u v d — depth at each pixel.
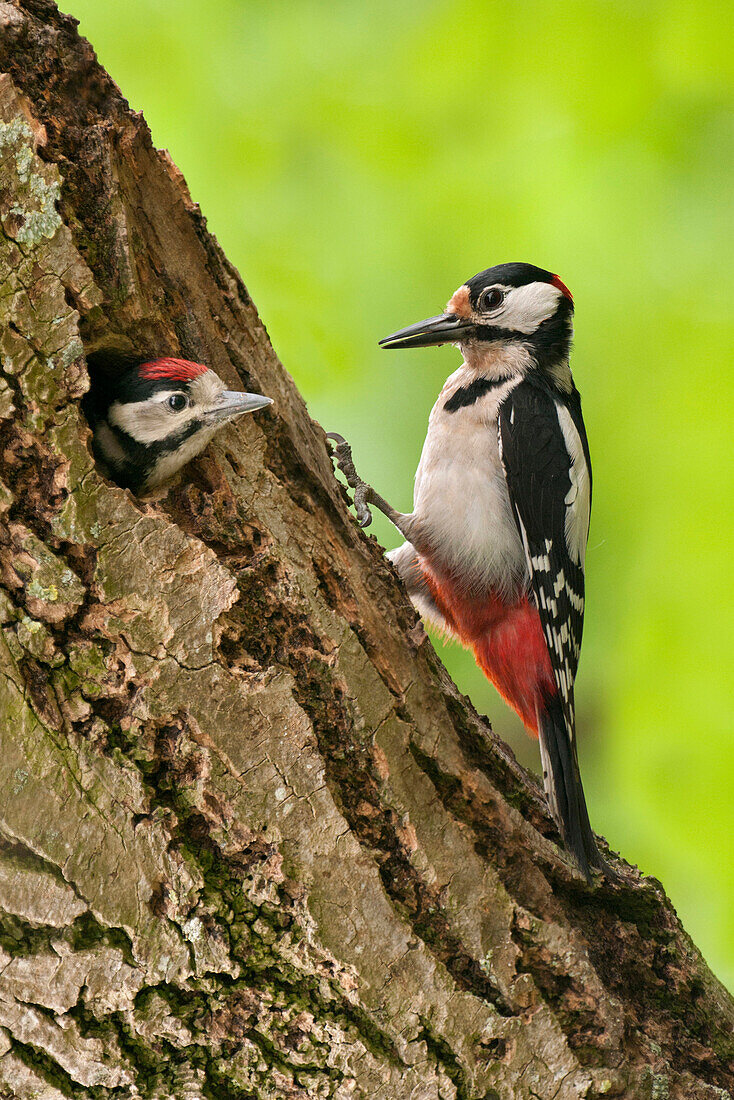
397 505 10.61
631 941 6.93
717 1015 6.92
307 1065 5.79
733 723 10.02
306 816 5.71
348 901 5.75
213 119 10.58
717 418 10.45
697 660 10.23
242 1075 5.72
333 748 5.96
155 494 6.27
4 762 5.23
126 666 5.51
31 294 5.44
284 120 10.72
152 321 6.31
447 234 10.88
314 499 6.70
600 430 10.86
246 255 10.57
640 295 10.75
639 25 10.28
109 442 6.48
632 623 10.59
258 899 5.67
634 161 10.66
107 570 5.48
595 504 10.91
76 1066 5.50
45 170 5.48
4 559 5.35
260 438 6.47
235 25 10.65
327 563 6.34
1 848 5.29
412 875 6.05
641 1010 6.79
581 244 10.77
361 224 10.81
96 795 5.41
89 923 5.43
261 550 6.07
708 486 10.43
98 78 6.02
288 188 10.77
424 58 10.55
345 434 10.69
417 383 10.94
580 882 6.84
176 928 5.55
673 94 10.55
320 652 5.98
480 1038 5.97
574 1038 6.27
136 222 6.21
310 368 10.64
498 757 6.94
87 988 5.45
